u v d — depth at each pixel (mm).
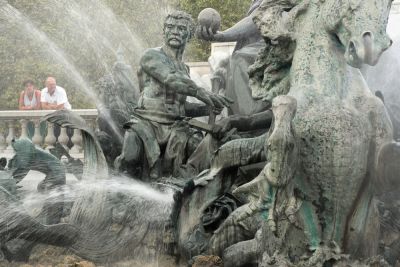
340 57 6805
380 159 6578
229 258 7797
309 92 6711
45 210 9664
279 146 6312
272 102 6543
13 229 9062
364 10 6422
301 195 6641
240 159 8375
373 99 6719
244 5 31453
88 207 9398
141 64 10461
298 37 6980
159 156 10281
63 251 9383
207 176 8586
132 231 9383
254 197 6707
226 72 11117
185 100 10609
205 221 8617
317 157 6578
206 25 11062
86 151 9641
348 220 6684
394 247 8141
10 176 9609
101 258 9289
